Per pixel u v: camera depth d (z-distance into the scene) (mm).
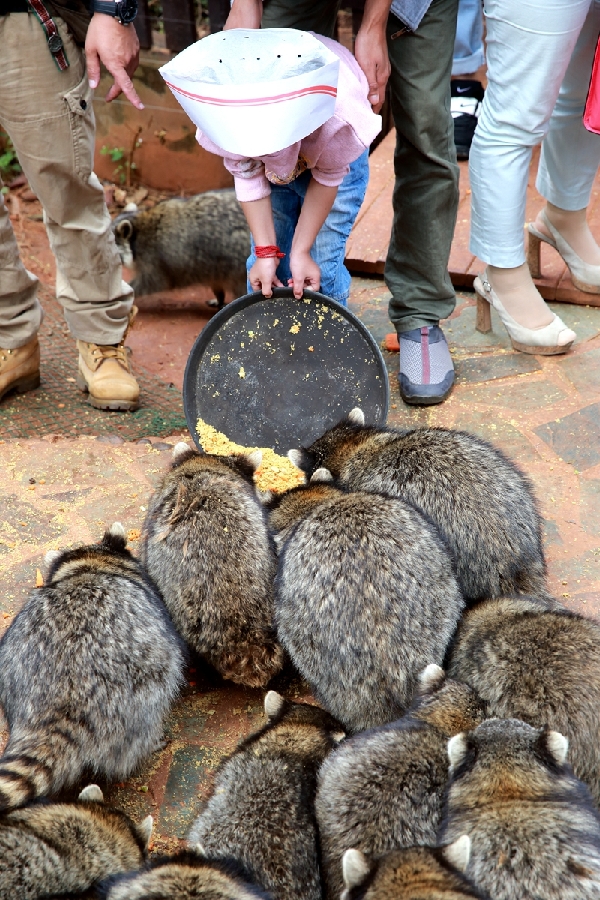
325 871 1270
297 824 1293
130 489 1982
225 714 1563
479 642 1439
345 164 1814
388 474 1688
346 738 1395
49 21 1923
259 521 1656
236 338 1974
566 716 1332
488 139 2090
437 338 2217
